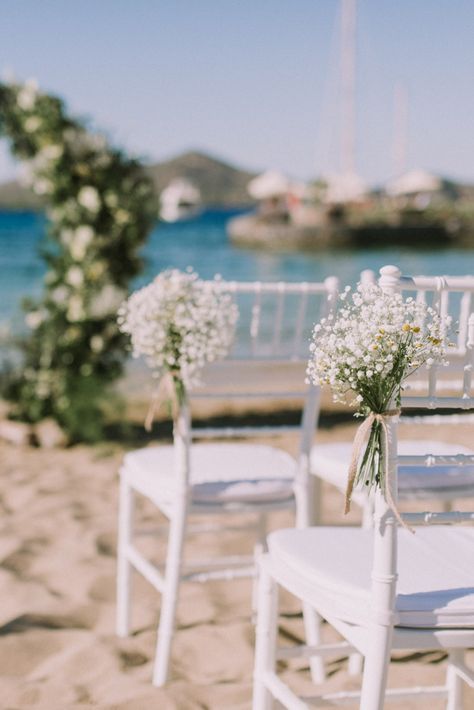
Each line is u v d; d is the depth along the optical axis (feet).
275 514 13.65
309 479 8.68
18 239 137.39
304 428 8.57
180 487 8.34
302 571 6.22
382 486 5.47
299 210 128.98
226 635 9.45
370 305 5.59
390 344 5.39
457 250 125.08
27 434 18.28
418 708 7.88
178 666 8.80
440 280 5.91
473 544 6.75
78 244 17.87
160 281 8.32
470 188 231.71
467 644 5.67
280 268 94.43
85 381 18.48
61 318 18.44
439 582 5.97
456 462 5.78
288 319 41.57
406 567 6.22
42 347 18.71
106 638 9.29
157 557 11.72
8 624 9.53
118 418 19.25
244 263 101.14
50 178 17.74
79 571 11.10
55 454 17.63
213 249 126.72
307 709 6.15
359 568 6.16
